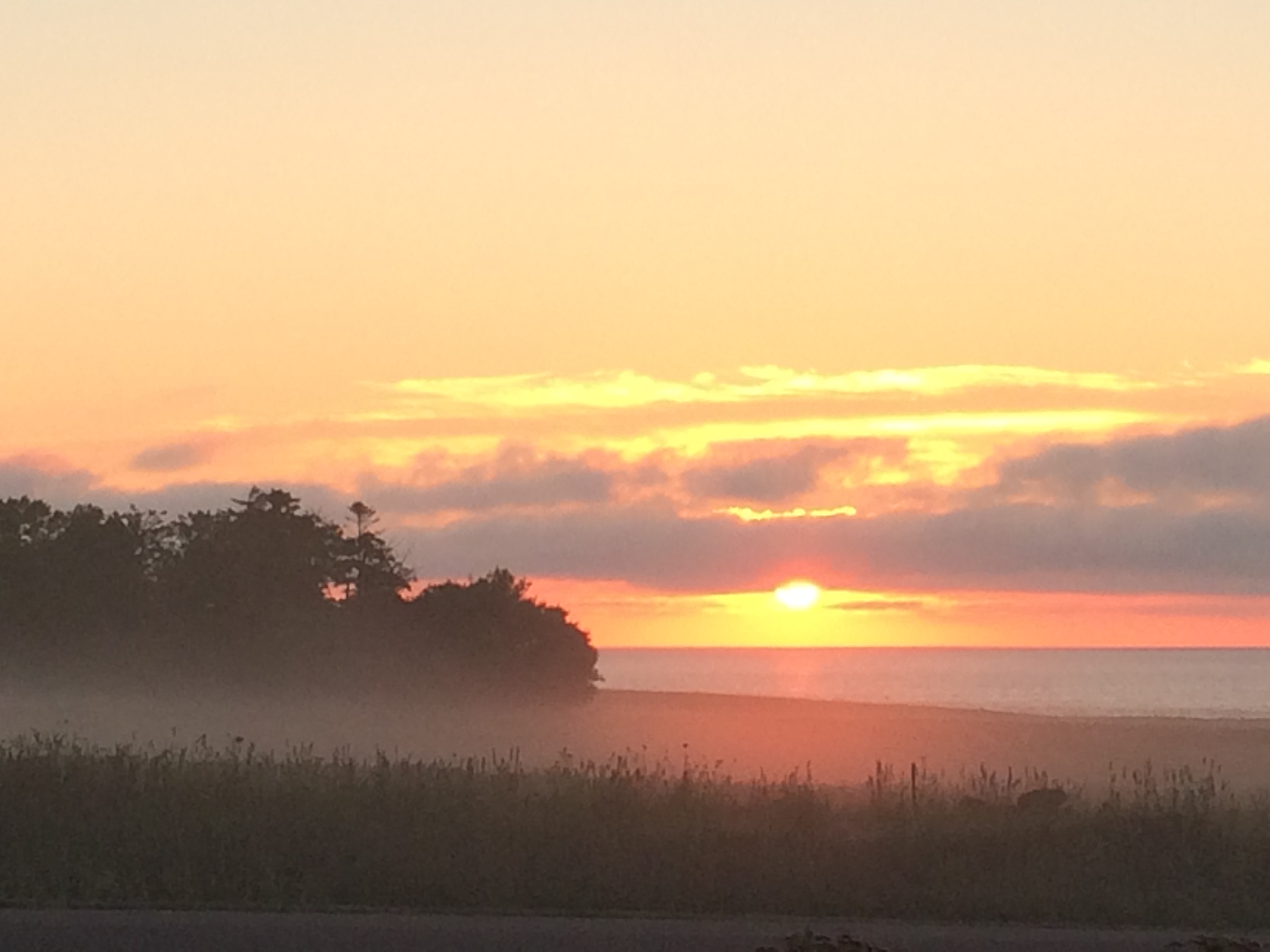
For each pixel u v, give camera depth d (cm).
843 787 3067
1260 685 19788
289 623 6975
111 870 1984
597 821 2211
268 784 2422
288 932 1728
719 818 2305
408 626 7112
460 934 1731
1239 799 2925
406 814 2239
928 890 1981
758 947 1642
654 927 1791
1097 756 5050
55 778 2355
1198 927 1889
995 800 2692
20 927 1733
